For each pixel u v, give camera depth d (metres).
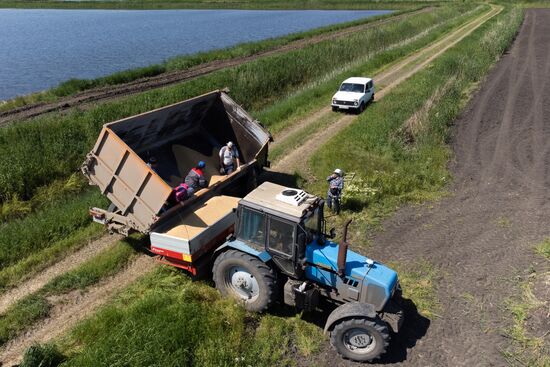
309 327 9.17
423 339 9.01
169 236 9.91
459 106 25.41
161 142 14.10
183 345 8.20
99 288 10.41
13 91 31.23
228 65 36.81
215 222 10.46
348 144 18.55
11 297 10.13
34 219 13.20
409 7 88.75
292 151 18.73
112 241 12.27
